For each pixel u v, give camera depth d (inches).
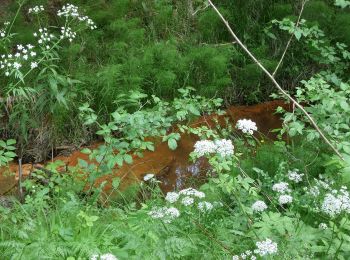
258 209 112.1
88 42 233.1
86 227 122.5
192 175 187.9
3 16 236.5
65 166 184.5
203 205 121.9
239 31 252.8
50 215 134.5
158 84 219.1
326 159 157.1
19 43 223.6
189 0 259.6
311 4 246.8
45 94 164.7
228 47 238.2
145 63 220.1
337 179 145.7
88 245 113.5
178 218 123.3
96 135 213.9
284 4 258.1
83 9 243.1
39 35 224.5
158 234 115.3
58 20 240.8
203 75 231.8
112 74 212.1
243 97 240.8
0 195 168.2
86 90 200.2
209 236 117.6
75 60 225.1
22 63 207.3
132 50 232.1
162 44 229.9
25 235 117.7
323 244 120.1
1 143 150.3
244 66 241.6
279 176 145.9
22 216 135.6
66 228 119.6
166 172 188.7
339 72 211.2
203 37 251.3
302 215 128.6
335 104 147.5
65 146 209.0
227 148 107.7
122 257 111.6
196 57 229.6
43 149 205.2
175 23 255.0
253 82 238.7
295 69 240.2
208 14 246.2
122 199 164.6
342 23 240.4
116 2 244.5
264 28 241.8
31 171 180.4
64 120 209.3
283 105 236.1
